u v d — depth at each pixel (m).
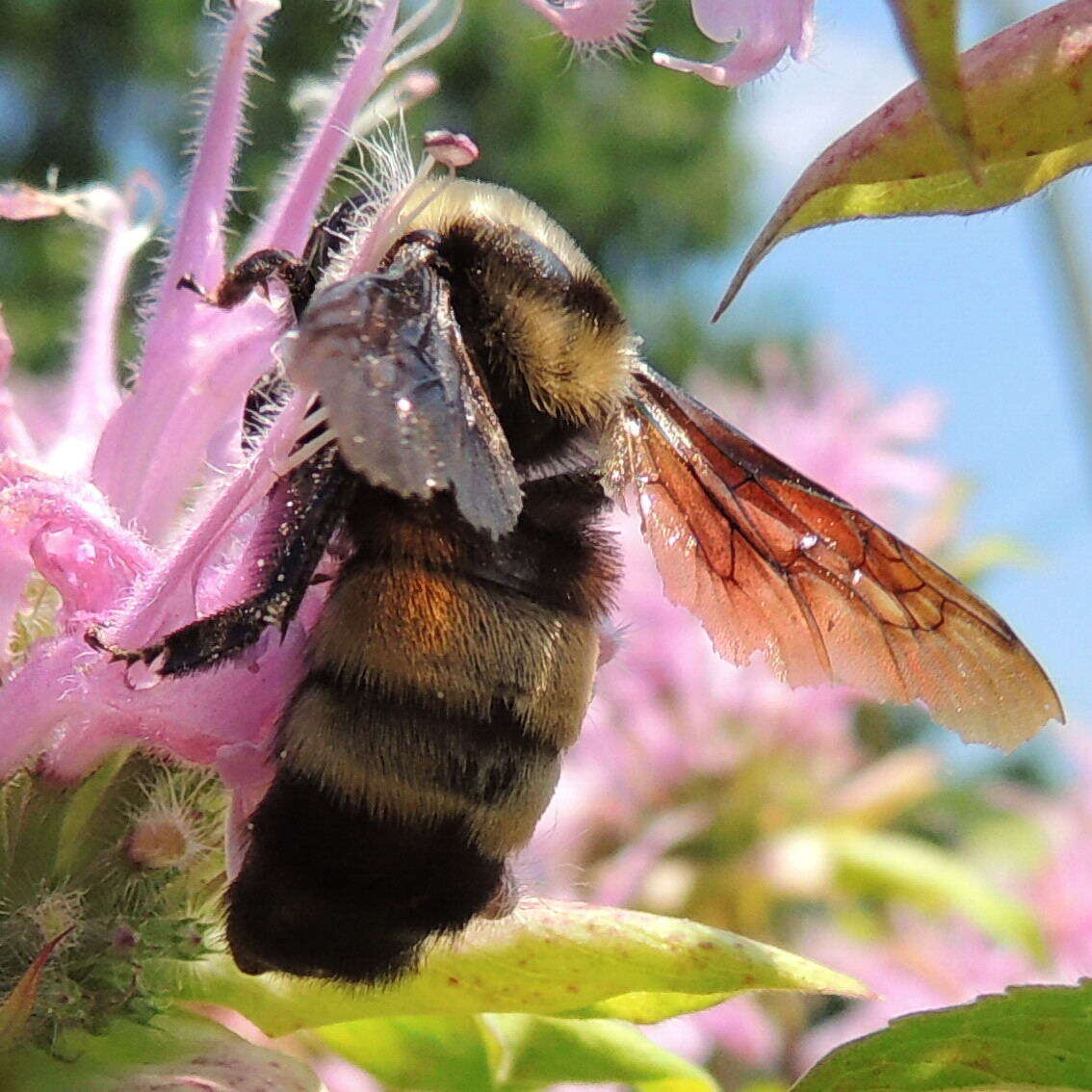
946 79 0.06
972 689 0.08
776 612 0.08
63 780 0.07
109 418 0.08
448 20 0.08
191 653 0.07
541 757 0.07
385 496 0.07
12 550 0.07
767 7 0.06
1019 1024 0.07
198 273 0.08
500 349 0.08
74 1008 0.07
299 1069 0.08
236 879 0.07
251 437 0.07
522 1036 0.09
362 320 0.06
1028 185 0.07
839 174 0.07
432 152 0.07
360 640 0.07
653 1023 0.08
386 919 0.07
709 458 0.08
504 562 0.07
